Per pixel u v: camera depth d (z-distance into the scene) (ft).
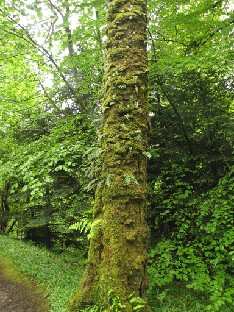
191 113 18.92
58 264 20.86
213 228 14.87
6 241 30.60
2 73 26.53
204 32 20.16
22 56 23.03
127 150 10.69
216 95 19.62
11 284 18.02
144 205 10.71
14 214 37.47
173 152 19.25
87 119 23.03
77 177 24.99
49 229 31.89
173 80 19.92
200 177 18.38
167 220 18.65
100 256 10.42
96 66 22.13
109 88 11.51
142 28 12.09
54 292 15.30
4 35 19.53
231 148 18.38
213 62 15.01
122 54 11.60
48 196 27.94
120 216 10.15
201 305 12.91
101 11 20.80
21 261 21.74
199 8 20.47
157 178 20.43
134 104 11.18
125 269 9.77
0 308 14.78
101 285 9.91
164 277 15.47
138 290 9.82
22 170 17.06
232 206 15.88
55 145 18.52
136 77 11.36
